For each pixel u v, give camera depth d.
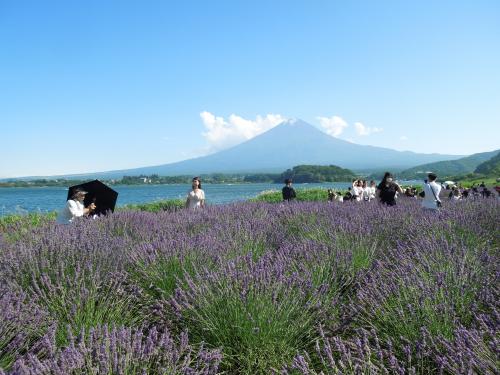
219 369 3.06
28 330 3.11
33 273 4.06
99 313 3.45
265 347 3.04
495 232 6.51
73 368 2.35
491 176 149.50
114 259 4.64
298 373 2.66
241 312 3.22
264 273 3.68
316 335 3.32
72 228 6.26
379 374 2.52
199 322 3.32
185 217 8.45
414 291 3.41
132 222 7.73
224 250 4.95
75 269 4.05
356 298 3.92
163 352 2.71
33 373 2.23
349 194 18.53
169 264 4.39
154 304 3.84
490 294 3.37
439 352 2.66
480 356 2.49
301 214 8.41
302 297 3.47
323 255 4.70
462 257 4.35
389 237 6.23
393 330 3.15
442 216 7.28
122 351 2.64
